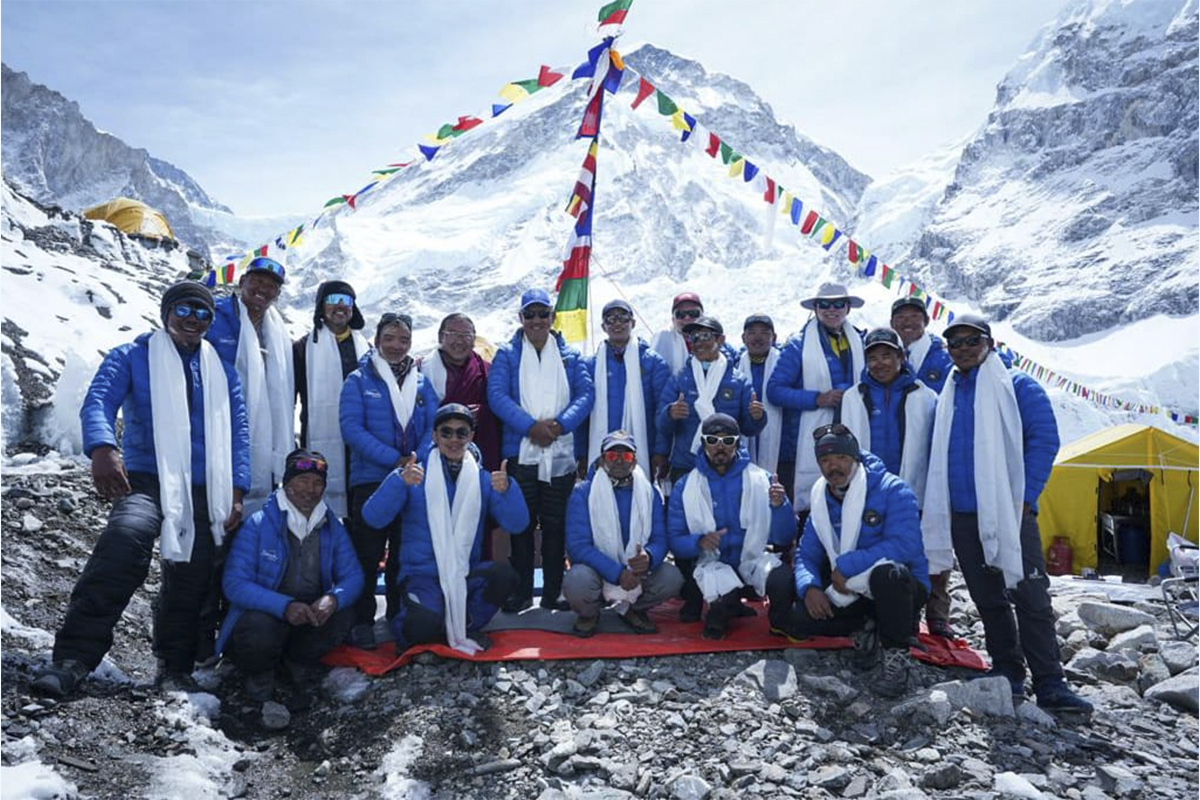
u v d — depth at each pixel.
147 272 19.19
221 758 4.80
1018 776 4.54
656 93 7.94
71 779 4.20
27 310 13.02
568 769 4.66
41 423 10.59
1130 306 161.00
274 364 6.70
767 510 6.48
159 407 5.51
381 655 6.17
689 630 6.56
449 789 4.58
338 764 4.91
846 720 5.24
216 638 6.06
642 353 7.57
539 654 5.94
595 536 6.45
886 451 6.72
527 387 7.00
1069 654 6.67
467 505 6.18
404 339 6.66
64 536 7.32
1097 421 88.25
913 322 7.60
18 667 5.05
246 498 6.40
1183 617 7.36
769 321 7.83
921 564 5.81
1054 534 16.27
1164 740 5.27
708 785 4.45
